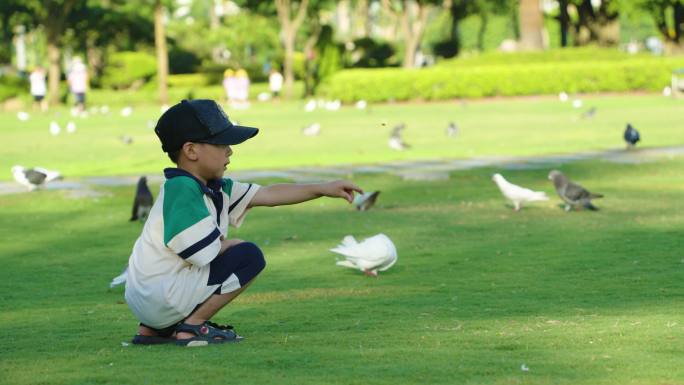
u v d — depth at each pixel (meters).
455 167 22.48
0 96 63.53
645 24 114.38
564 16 74.19
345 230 14.46
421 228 14.41
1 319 8.48
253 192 6.73
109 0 73.50
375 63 79.50
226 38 78.81
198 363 5.89
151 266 6.36
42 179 19.41
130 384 5.42
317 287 9.94
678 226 13.78
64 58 83.56
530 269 10.75
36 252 13.16
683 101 48.19
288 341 6.69
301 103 60.50
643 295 8.84
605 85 56.97
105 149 30.08
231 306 8.71
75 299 9.72
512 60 60.72
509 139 30.38
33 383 5.54
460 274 10.57
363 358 5.97
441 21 95.62
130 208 17.39
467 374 5.48
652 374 5.46
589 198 15.55
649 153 24.22
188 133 6.33
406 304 8.64
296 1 68.38
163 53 62.34
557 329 7.04
